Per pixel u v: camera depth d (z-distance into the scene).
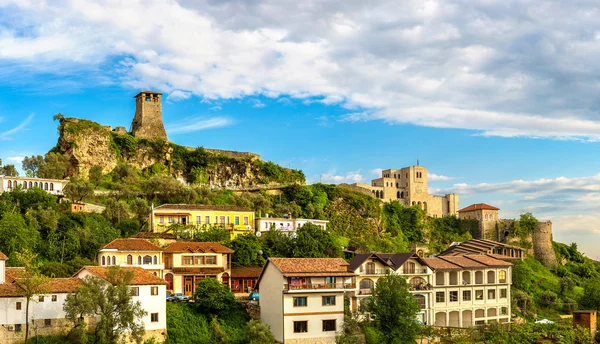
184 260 119.50
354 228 195.12
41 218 128.38
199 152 199.25
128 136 193.12
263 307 106.31
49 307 89.31
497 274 133.50
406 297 101.94
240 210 152.25
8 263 110.50
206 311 102.69
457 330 114.56
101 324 85.94
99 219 141.25
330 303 102.94
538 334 116.12
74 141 181.12
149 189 166.62
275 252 136.12
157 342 93.25
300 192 193.88
